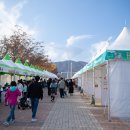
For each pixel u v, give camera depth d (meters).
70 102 23.39
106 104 17.41
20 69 21.61
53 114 14.97
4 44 47.22
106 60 12.35
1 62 16.72
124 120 12.52
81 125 11.35
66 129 10.39
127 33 12.70
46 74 45.41
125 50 12.02
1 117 13.44
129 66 12.62
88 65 21.83
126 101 12.56
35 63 55.47
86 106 19.61
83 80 34.25
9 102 11.35
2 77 26.69
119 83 12.59
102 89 18.92
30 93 12.22
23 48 48.66
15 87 11.53
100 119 13.11
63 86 29.67
